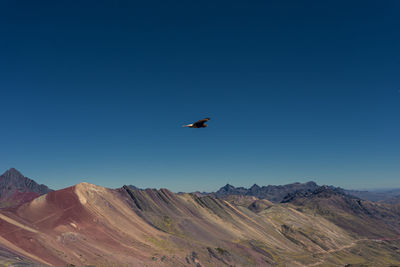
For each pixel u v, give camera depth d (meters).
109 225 107.12
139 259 89.38
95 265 77.38
